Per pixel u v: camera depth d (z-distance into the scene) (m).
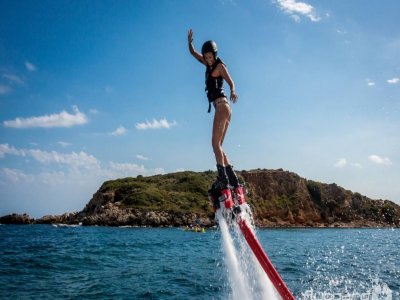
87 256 22.56
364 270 16.00
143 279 14.01
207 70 5.23
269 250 26.98
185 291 11.72
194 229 66.44
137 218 79.62
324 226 92.25
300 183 102.50
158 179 109.50
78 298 10.85
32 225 88.81
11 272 15.88
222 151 4.98
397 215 90.75
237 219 4.62
